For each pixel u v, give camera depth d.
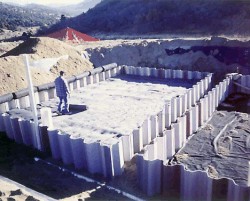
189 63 19.95
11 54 18.81
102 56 21.77
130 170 7.73
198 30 34.38
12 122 9.34
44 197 5.62
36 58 16.64
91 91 14.00
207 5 37.47
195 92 12.42
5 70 13.88
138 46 21.98
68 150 7.98
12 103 11.77
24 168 7.92
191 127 9.73
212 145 8.60
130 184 7.18
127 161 8.08
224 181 5.91
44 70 16.27
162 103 11.64
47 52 17.80
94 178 7.45
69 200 6.41
